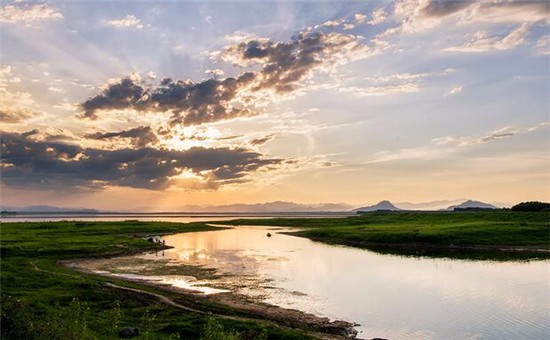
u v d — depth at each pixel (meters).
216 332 25.94
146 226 161.50
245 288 49.09
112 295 42.50
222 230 171.88
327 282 52.84
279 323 34.69
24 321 22.52
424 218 160.88
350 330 33.41
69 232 123.12
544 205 158.75
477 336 32.25
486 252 85.25
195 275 57.97
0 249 74.69
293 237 132.12
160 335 29.64
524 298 44.25
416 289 48.72
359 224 171.25
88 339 24.98
